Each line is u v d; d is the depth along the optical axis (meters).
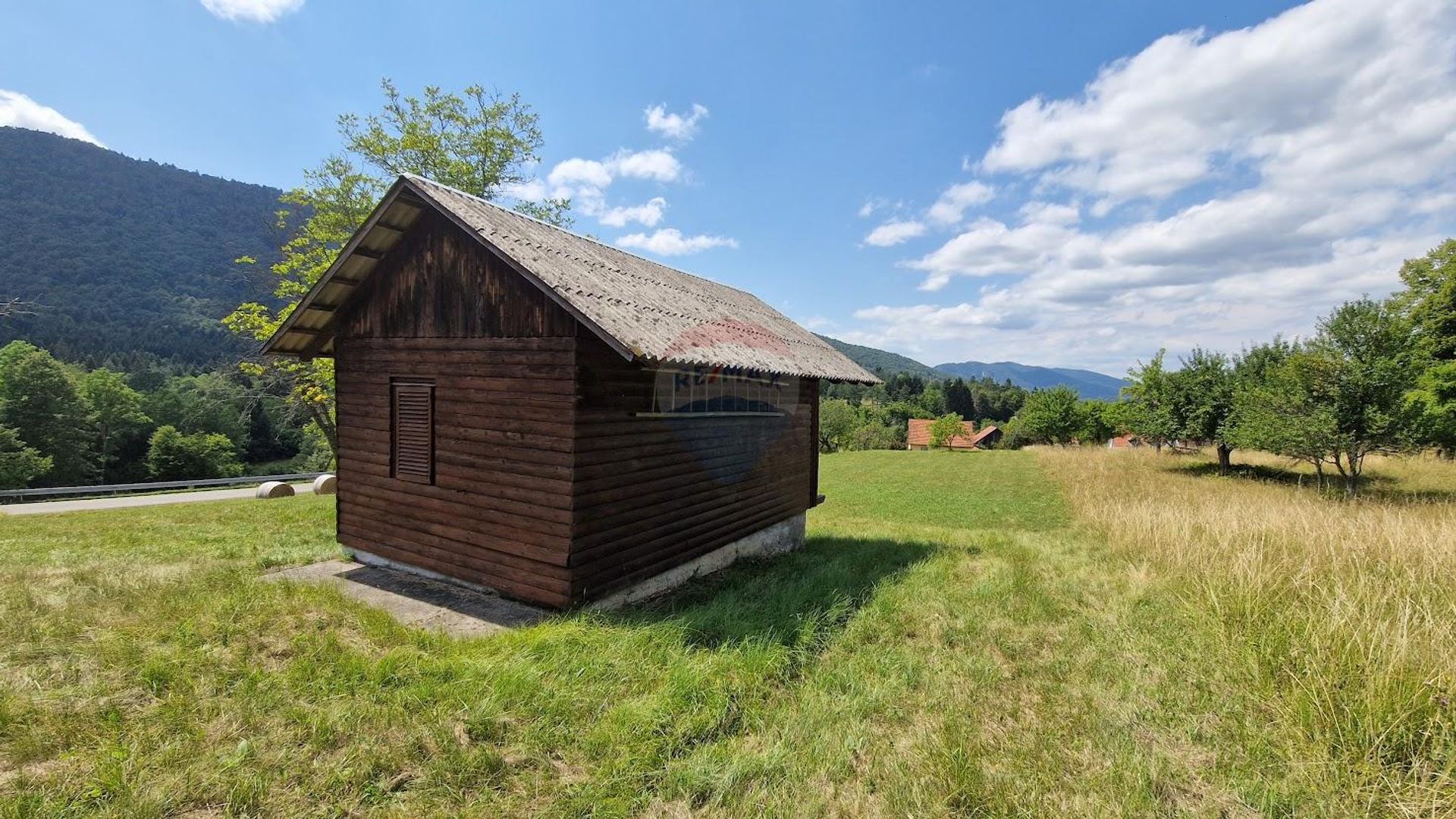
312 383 18.89
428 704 3.99
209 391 25.41
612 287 7.18
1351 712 3.97
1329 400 18.25
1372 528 9.44
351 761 3.40
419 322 7.47
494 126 21.88
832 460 39.41
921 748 3.94
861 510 19.88
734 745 3.89
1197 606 6.74
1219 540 9.30
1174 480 23.78
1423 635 4.98
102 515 13.64
